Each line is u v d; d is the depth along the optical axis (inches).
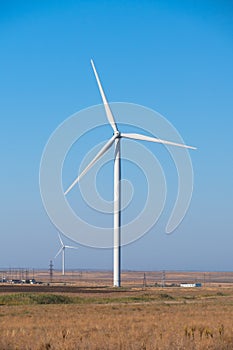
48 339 1341.0
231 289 6958.7
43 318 2282.2
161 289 6550.2
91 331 1657.2
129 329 1706.4
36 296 3809.1
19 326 1868.8
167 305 3395.7
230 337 1358.3
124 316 2399.1
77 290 5615.2
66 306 3255.4
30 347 1245.7
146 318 2255.2
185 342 1254.3
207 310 2839.6
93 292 5251.0
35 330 1694.1
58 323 1989.4
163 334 1469.0
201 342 1251.2
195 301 4042.8
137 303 3720.5
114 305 3380.9
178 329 1656.0
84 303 3742.6
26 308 3051.2
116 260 6092.5
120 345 1226.6
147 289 6382.9
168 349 1179.9
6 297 3754.9
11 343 1314.0
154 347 1191.6
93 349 1200.2
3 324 1964.8
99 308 3036.4
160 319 2191.2
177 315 2455.7
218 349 1234.0
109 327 1764.3
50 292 5108.3
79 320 2140.7
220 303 3668.8
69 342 1263.5
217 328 1609.3
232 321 2009.1
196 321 2023.9
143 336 1432.1
